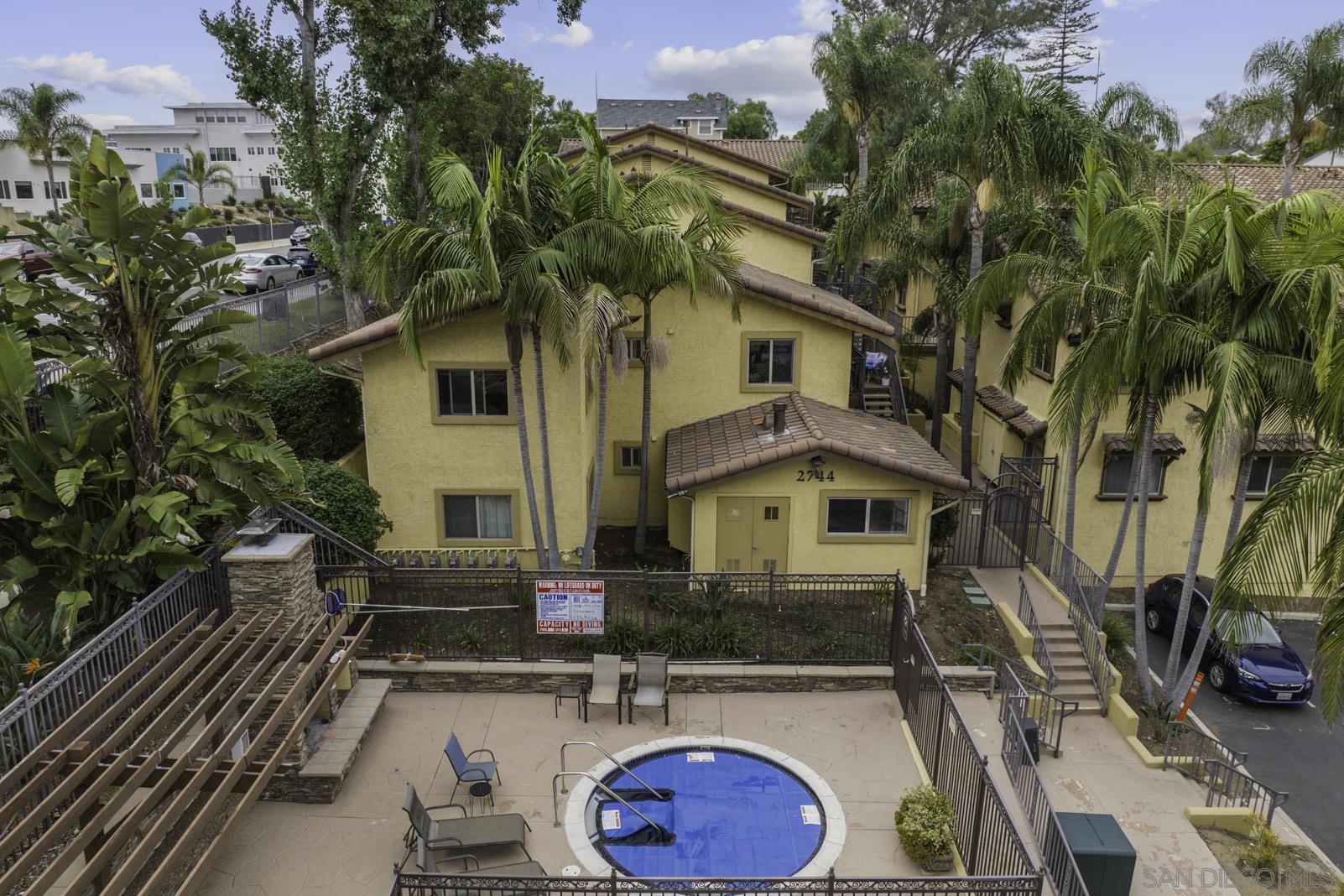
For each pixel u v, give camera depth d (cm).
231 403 1312
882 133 3519
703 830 1219
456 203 1504
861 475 1895
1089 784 1515
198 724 1166
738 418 2158
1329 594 1144
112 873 932
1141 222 1510
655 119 8638
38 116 5488
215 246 1267
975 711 1647
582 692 1481
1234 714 1845
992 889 938
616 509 2308
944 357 2862
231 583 1255
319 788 1248
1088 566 1933
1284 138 4816
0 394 1127
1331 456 1173
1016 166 2114
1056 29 6203
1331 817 1525
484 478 1952
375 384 1888
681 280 1922
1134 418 1689
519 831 1144
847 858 1165
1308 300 1359
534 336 1688
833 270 3072
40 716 923
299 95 2278
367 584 1681
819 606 1845
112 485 1245
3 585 1104
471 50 2612
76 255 1177
